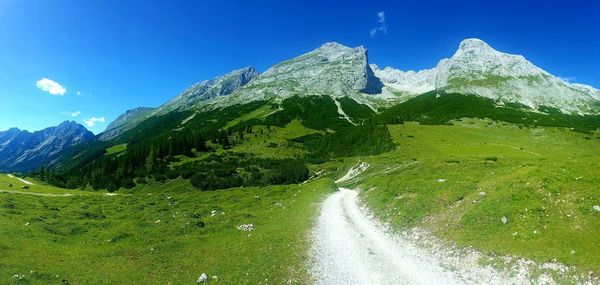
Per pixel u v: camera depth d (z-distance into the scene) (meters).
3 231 37.44
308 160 194.38
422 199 43.91
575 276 22.41
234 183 159.75
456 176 54.53
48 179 162.25
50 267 28.80
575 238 25.86
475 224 32.41
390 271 27.77
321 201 61.59
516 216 31.05
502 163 75.75
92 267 29.50
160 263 30.67
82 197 73.69
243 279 26.56
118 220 49.72
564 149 157.00
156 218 52.06
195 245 36.69
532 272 23.84
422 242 33.88
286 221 46.94
